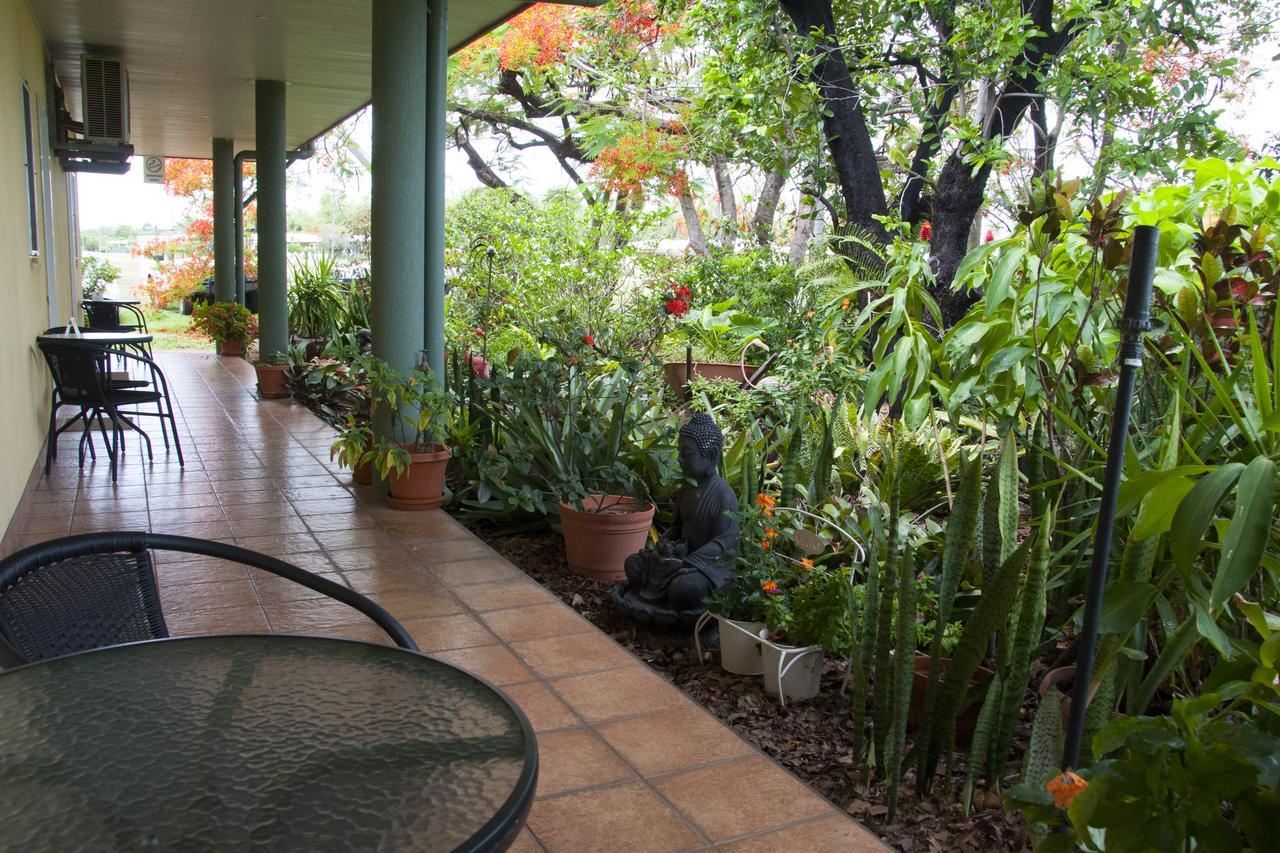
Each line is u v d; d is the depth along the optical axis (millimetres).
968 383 2762
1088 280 2629
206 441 6672
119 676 1641
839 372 5312
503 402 5125
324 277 11023
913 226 7211
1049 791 1524
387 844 1188
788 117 7039
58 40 6992
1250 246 2385
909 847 2184
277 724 1490
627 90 11586
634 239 9688
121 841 1180
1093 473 2873
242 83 8641
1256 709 1967
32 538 4293
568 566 4195
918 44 7113
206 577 3811
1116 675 2234
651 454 4684
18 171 5180
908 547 2248
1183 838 1419
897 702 2234
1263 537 1671
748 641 3092
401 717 1524
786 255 8953
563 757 2512
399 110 5000
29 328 5512
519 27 11883
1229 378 2400
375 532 4570
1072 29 6570
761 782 2422
